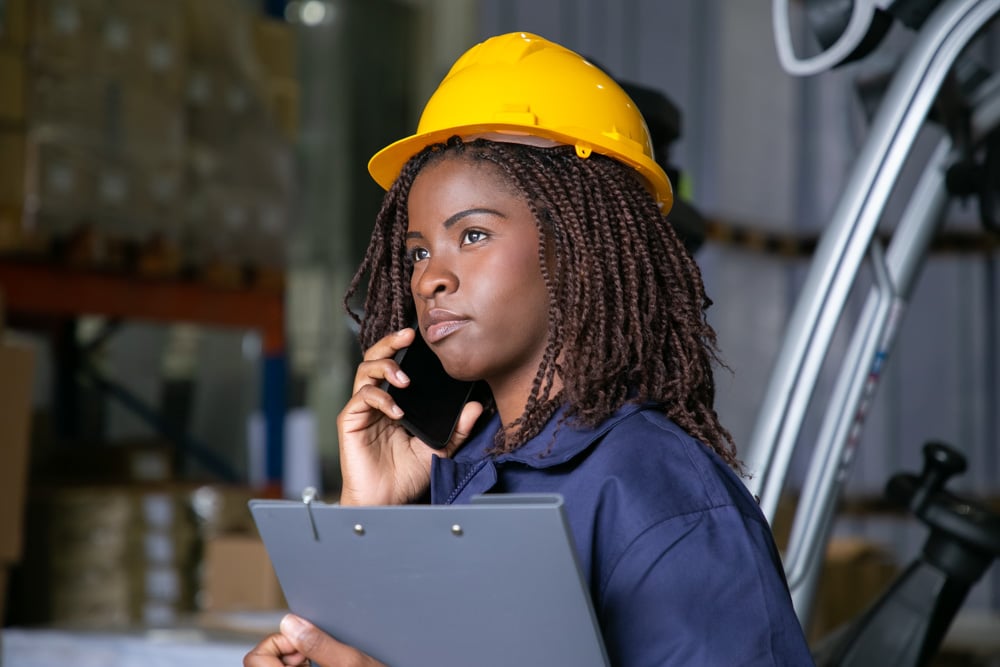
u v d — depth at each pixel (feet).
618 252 3.31
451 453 3.68
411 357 3.59
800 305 4.68
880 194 4.60
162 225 12.69
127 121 12.28
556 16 17.29
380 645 2.92
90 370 17.47
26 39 11.41
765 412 4.66
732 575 2.81
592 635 2.57
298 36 18.16
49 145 11.55
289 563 2.91
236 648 7.73
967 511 5.46
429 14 19.06
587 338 3.20
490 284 3.18
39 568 11.57
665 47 16.83
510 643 2.69
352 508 2.62
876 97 5.77
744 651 2.75
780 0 4.98
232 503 12.52
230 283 14.03
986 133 5.43
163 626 8.76
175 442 18.21
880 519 16.26
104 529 11.69
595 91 3.45
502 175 3.23
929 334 17.34
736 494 3.03
